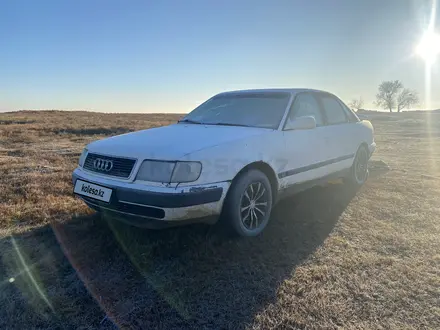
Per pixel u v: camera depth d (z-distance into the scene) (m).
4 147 10.30
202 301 2.44
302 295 2.51
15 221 3.82
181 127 4.06
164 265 2.92
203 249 3.17
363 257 3.10
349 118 5.43
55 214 4.04
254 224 3.56
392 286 2.64
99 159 3.29
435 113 56.31
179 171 2.90
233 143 3.31
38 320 2.24
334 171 4.86
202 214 3.02
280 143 3.79
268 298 2.47
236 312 2.32
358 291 2.57
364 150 5.77
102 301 2.44
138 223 3.03
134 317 2.27
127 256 3.05
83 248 3.19
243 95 4.66
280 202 4.62
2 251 3.13
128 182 2.99
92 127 17.42
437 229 3.78
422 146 12.12
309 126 4.01
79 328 2.17
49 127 16.69
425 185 5.70
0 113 31.70
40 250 3.15
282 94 4.39
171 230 3.51
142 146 3.17
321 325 2.19
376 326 2.19
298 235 3.58
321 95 4.93
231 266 2.92
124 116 32.97
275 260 3.04
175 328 2.17
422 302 2.44
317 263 2.99
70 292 2.54
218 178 3.10
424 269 2.90
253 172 3.44
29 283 2.64
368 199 4.87
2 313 2.30
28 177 5.82
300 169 4.09
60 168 6.82
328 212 4.29
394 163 8.06
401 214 4.25
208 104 4.81
